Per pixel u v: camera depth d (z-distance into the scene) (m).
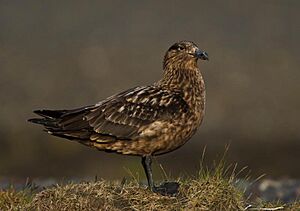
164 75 12.04
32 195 12.77
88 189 11.32
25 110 24.64
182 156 21.25
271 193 15.76
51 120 11.79
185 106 11.62
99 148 11.73
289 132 23.77
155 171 19.69
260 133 23.48
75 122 11.64
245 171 21.05
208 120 23.69
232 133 23.28
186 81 11.81
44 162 21.73
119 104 11.61
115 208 10.96
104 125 11.54
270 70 26.91
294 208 11.84
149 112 11.50
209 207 11.10
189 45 11.89
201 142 22.50
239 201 11.32
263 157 22.08
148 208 11.02
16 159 22.03
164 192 11.34
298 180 17.05
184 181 11.82
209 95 25.11
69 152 22.09
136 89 11.82
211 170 13.05
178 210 11.00
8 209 11.95
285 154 22.38
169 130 11.51
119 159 20.89
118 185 11.57
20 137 23.14
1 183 17.25
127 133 11.50
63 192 11.28
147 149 11.57
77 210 11.01
